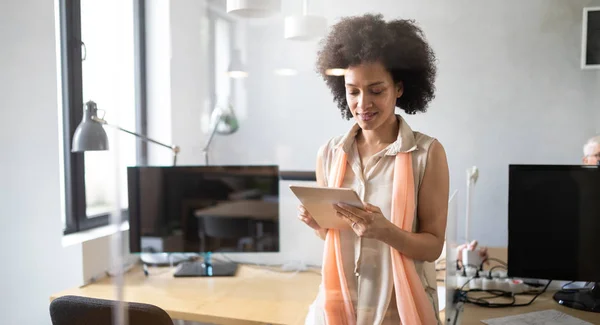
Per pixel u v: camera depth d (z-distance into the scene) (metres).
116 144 1.41
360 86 0.90
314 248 1.05
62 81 1.71
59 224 1.66
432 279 0.93
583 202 1.07
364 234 0.88
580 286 1.14
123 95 1.38
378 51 0.88
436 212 0.90
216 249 1.29
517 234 1.12
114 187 1.42
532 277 1.12
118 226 1.41
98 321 1.13
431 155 0.90
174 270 1.32
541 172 1.09
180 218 1.34
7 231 1.55
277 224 1.16
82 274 1.48
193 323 1.13
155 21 1.27
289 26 1.03
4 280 1.55
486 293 1.15
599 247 1.06
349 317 0.92
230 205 1.25
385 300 0.89
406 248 0.87
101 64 1.48
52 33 1.69
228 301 1.13
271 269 1.14
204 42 1.20
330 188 0.86
